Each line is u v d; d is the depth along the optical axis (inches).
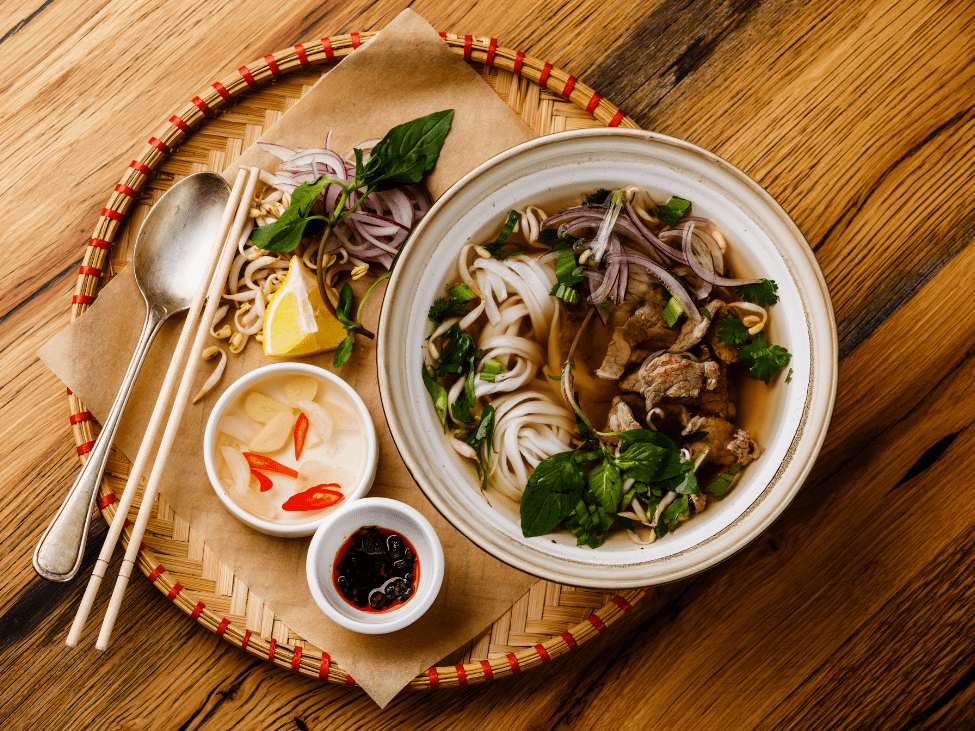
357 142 21.7
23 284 22.1
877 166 22.0
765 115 22.1
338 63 21.4
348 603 20.3
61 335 20.9
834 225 22.0
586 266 20.7
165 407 20.6
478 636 21.0
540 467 19.8
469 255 20.6
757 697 21.9
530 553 18.8
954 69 22.1
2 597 21.5
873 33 22.2
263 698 21.5
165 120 22.2
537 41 22.3
